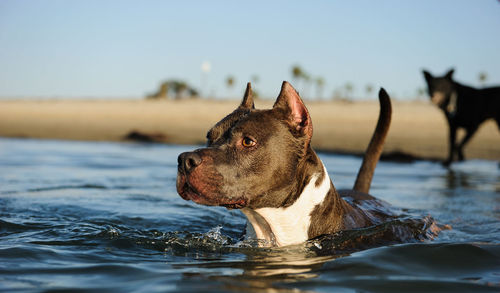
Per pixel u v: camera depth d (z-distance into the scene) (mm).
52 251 3666
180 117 28609
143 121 26156
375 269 3180
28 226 4621
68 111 33281
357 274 3068
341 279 2961
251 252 3762
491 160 12789
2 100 47531
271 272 3119
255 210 3875
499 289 2840
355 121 24703
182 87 69438
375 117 27234
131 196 6562
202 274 3055
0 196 6320
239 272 3117
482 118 12398
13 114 31016
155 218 5219
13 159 11227
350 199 4824
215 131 3904
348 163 11266
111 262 3402
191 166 3551
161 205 5992
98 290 2715
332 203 4094
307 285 2826
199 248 3896
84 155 12500
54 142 17125
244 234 4352
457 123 12273
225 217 5492
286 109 3869
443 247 3660
